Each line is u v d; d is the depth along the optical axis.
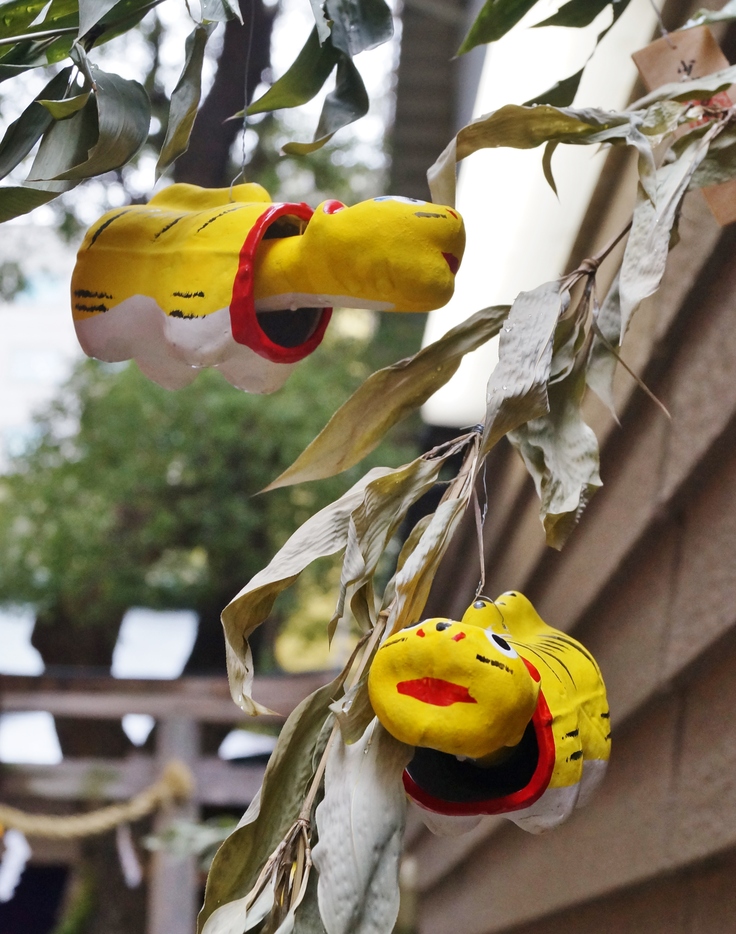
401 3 3.84
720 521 1.11
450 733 0.53
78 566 6.00
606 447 1.53
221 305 0.69
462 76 3.81
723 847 1.06
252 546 6.29
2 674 4.89
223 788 4.89
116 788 4.91
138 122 0.70
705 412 1.13
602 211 1.59
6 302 6.50
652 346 1.27
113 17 0.78
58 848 6.56
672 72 0.85
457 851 3.00
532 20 1.68
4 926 7.68
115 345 0.75
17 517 6.34
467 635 0.55
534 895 2.07
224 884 0.63
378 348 6.78
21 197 0.71
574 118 0.73
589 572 1.62
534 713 0.61
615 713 1.49
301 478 0.73
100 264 0.73
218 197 0.75
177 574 6.21
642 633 1.37
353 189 6.63
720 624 1.09
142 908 5.68
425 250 0.66
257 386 0.75
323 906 0.56
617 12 0.87
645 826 1.34
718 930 1.11
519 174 1.95
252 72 4.04
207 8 0.71
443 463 0.67
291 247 0.69
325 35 0.74
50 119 0.73
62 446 6.28
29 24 0.81
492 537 2.37
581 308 0.73
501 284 2.29
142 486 5.93
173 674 7.01
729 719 1.08
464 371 2.41
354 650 0.65
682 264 1.18
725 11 0.82
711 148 0.75
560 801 0.62
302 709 0.64
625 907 1.52
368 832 0.57
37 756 6.88
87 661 6.53
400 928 4.09
